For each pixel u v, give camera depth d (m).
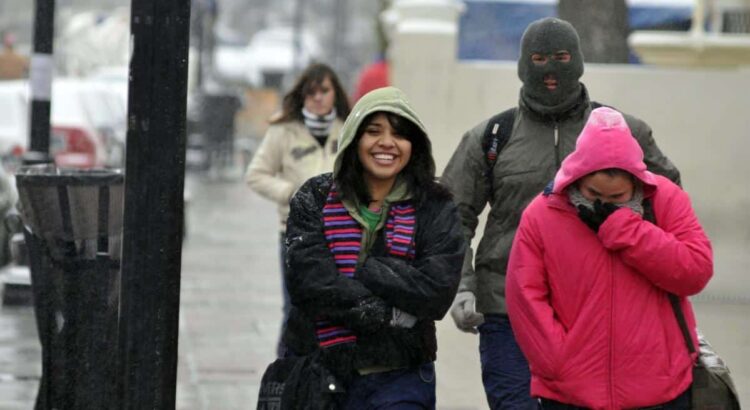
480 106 47.66
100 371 24.66
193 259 61.34
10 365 34.78
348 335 18.25
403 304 18.02
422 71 47.59
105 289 24.66
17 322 41.28
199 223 80.12
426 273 18.08
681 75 47.03
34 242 24.64
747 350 35.72
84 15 155.62
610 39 46.25
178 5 17.78
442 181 22.55
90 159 76.56
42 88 40.06
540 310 18.47
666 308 18.30
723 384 18.41
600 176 18.08
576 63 21.59
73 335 24.62
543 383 18.67
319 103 32.88
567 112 21.92
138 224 17.94
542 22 21.59
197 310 45.66
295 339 18.56
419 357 18.38
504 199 22.09
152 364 18.08
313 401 18.14
